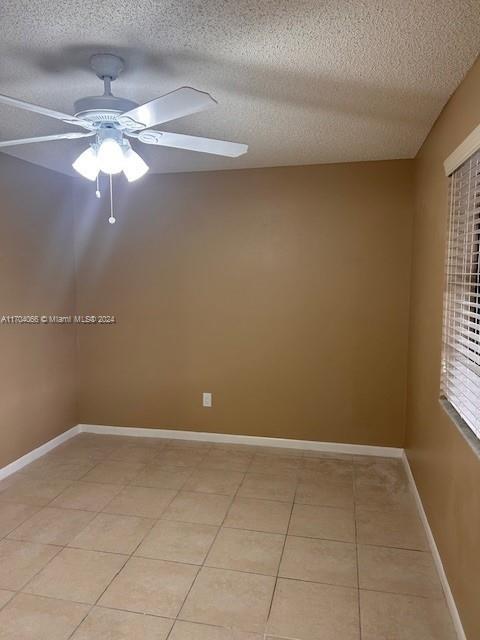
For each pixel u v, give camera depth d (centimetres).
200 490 308
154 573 222
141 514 277
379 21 154
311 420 376
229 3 144
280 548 243
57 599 204
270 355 379
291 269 369
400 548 244
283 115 244
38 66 189
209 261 383
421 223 302
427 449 261
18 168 336
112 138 193
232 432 392
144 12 150
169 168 367
